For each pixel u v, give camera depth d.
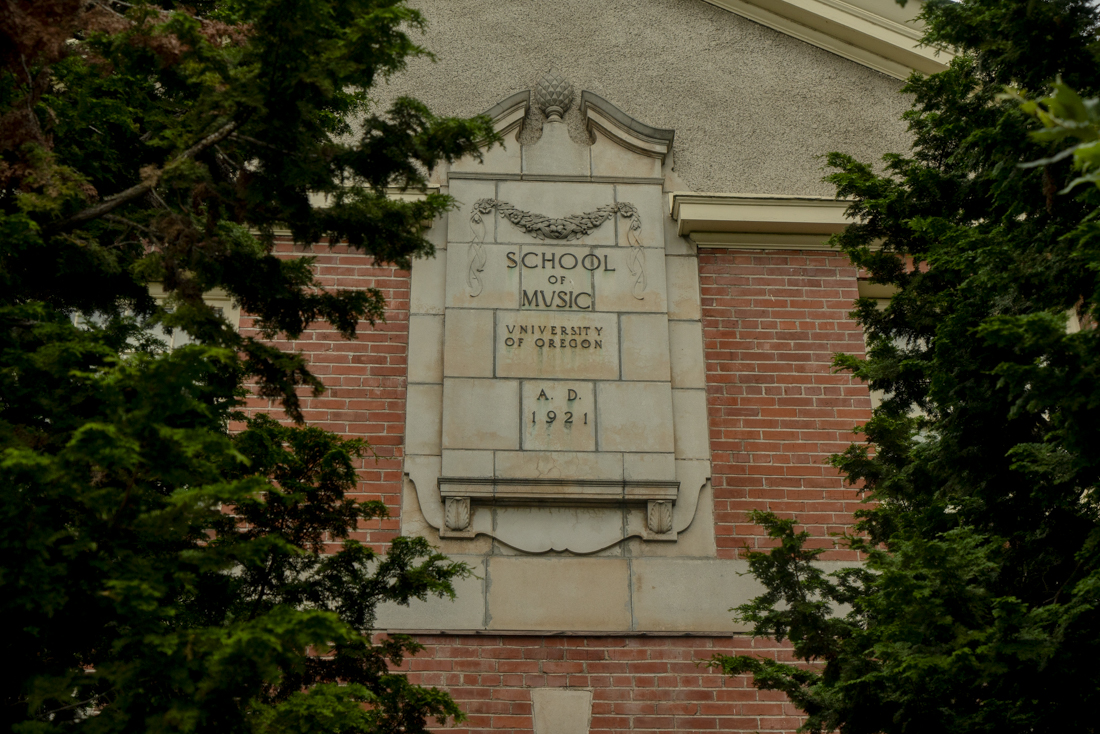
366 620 7.82
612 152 11.80
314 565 7.95
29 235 6.04
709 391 11.05
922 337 8.87
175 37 6.21
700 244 11.64
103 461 5.28
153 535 5.70
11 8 5.87
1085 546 6.68
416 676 9.68
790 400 11.07
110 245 7.59
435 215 7.27
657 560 10.24
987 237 7.52
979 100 8.39
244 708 5.85
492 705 9.64
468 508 10.23
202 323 6.39
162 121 7.47
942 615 6.57
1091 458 6.16
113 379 5.32
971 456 7.69
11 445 5.63
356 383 10.80
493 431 10.50
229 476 7.21
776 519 8.20
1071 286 6.98
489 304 10.99
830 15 12.70
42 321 6.44
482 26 12.60
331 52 6.17
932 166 9.07
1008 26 7.05
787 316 11.42
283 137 6.39
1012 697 6.63
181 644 5.36
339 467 7.93
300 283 7.30
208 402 6.56
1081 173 6.74
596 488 10.37
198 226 6.89
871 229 9.23
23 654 5.72
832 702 7.51
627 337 10.99
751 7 12.85
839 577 8.29
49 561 5.59
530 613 9.96
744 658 8.01
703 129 12.28
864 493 10.70
